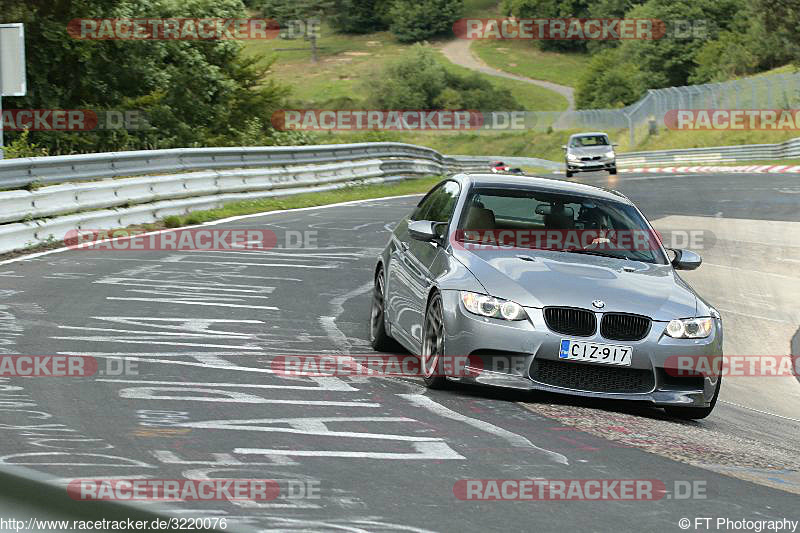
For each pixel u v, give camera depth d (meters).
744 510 11.14
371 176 79.88
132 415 13.90
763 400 21.98
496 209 19.47
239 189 56.09
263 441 12.77
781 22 131.88
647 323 16.72
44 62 68.75
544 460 12.70
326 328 23.33
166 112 77.25
